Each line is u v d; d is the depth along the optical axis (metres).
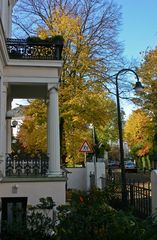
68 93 21.31
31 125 22.75
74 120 21.12
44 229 8.52
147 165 54.38
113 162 70.25
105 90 22.66
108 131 32.97
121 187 14.84
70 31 22.34
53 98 13.86
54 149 13.59
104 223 6.62
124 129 42.88
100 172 21.16
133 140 43.56
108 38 24.08
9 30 17.33
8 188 12.78
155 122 32.97
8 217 12.60
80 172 23.30
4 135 13.34
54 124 13.77
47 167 13.69
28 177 13.08
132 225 6.16
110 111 22.78
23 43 13.88
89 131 25.14
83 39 22.64
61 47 14.04
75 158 23.38
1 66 12.77
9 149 17.12
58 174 13.36
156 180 9.04
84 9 24.61
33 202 12.83
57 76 13.95
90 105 21.06
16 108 23.02
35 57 13.83
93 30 23.80
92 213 7.04
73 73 22.44
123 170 14.78
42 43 13.92
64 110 21.33
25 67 13.80
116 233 6.19
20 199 12.84
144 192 11.13
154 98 30.67
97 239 6.48
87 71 22.33
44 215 8.97
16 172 13.60
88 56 22.56
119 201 14.25
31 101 22.34
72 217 7.12
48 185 13.00
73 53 22.28
